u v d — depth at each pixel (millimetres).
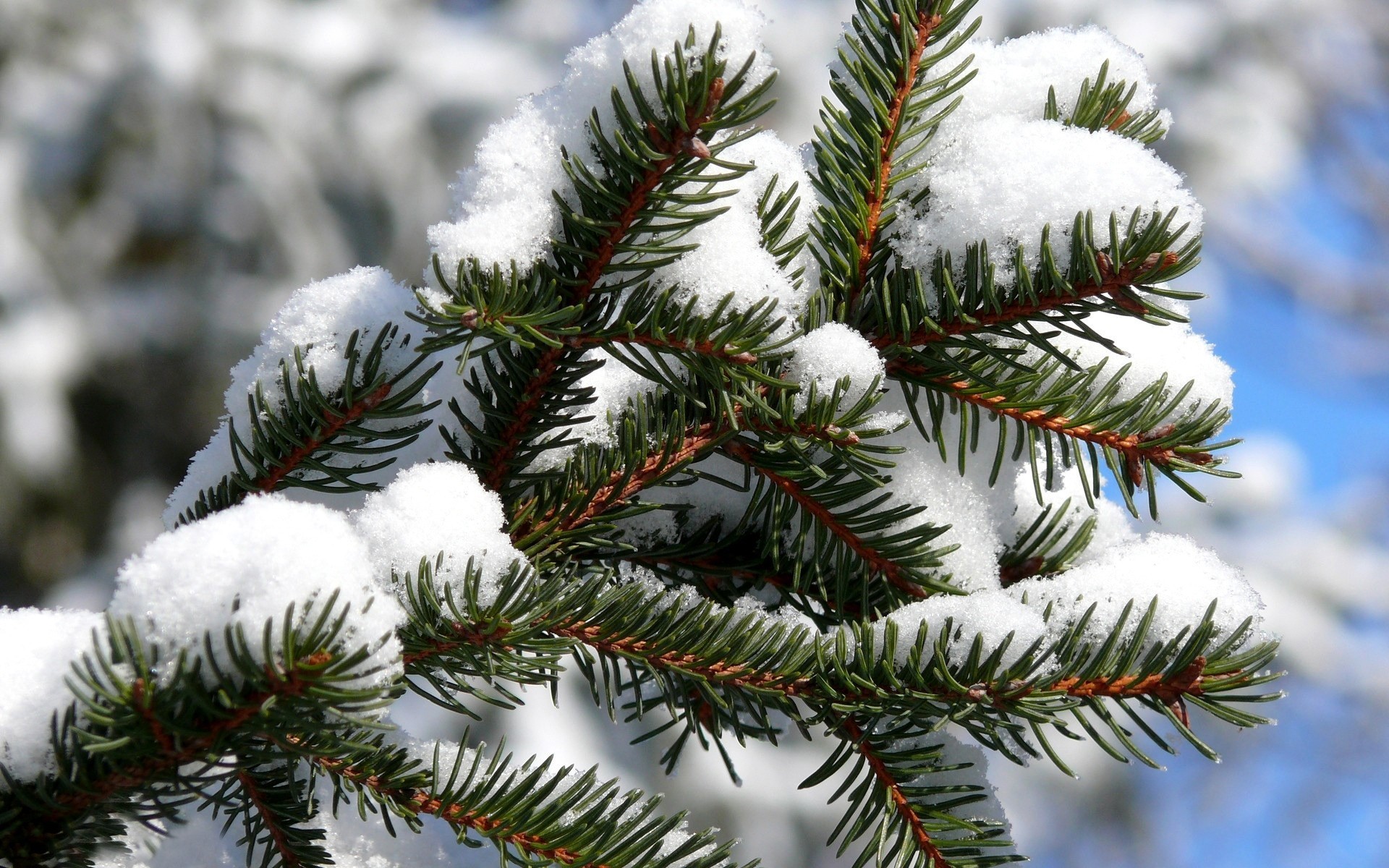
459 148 4387
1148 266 1078
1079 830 4473
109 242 4199
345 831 1127
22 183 4090
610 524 1115
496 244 1082
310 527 1030
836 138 1120
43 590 4148
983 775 1132
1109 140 1105
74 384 4074
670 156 1066
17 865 1037
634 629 1097
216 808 1098
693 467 1142
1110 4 4840
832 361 1100
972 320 1105
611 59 1079
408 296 1110
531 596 1062
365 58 4332
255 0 4332
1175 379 1125
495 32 4699
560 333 1083
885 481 1103
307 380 1092
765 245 1113
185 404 4250
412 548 1075
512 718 2998
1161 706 1080
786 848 3221
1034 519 1165
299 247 4258
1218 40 4992
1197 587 1100
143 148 4168
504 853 1067
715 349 1084
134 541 4109
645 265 1087
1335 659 4773
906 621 1099
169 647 1021
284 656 1007
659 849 1071
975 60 1136
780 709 1110
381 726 1016
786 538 1144
